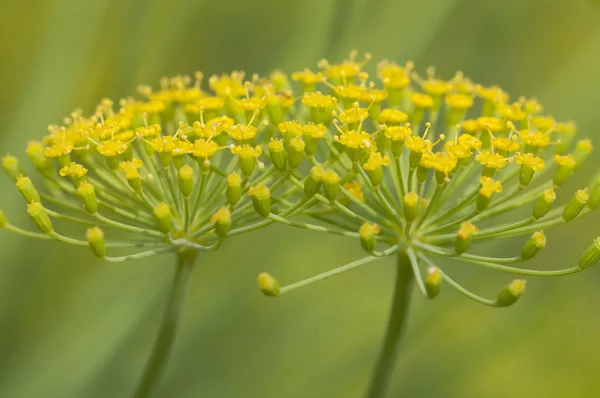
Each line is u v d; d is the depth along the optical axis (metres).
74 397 0.16
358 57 0.16
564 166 0.13
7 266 0.16
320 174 0.13
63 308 0.16
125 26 0.16
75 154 0.13
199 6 0.16
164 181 0.13
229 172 0.13
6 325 0.16
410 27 0.16
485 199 0.13
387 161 0.13
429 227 0.13
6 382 0.16
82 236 0.16
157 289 0.16
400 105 0.14
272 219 0.13
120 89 0.16
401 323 0.13
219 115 0.13
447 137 0.14
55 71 0.16
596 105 0.16
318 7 0.16
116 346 0.16
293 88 0.16
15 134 0.15
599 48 0.16
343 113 0.13
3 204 0.16
